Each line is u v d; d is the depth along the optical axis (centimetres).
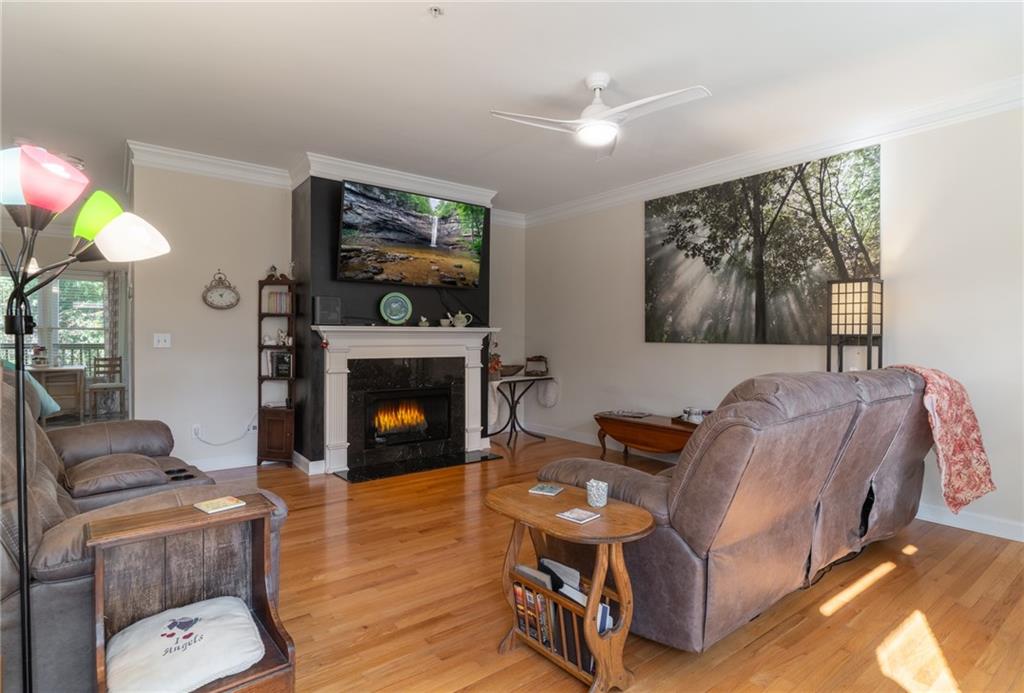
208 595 164
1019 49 275
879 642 210
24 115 362
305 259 462
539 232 634
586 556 223
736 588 192
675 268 490
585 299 579
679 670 193
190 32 261
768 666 195
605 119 294
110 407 739
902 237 356
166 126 381
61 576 136
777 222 418
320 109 351
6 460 144
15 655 133
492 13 244
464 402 535
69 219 700
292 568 272
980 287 324
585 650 183
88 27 256
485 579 262
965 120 329
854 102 338
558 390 612
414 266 496
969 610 234
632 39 267
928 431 283
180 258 444
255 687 142
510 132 388
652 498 196
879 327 357
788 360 415
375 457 482
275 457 470
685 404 485
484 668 193
